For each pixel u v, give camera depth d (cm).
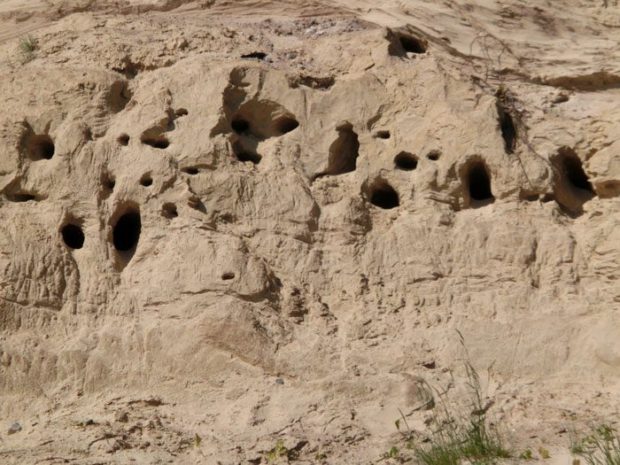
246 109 1051
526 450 822
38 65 1080
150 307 962
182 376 930
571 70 1107
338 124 1042
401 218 1005
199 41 1098
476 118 1026
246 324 939
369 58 1073
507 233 984
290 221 1001
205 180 1009
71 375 937
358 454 847
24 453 852
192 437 871
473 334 945
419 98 1042
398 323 959
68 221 1003
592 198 1030
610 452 803
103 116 1042
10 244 981
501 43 1132
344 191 1020
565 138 1038
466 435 841
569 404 891
